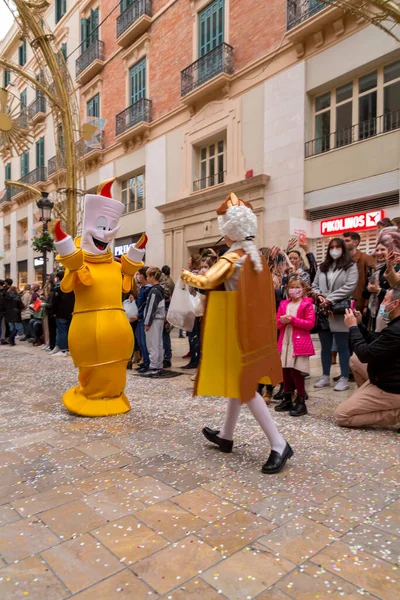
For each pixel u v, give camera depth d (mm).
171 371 6824
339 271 5234
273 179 11867
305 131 11180
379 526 2156
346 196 10352
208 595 1670
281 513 2293
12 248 28031
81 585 1737
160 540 2049
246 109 12680
